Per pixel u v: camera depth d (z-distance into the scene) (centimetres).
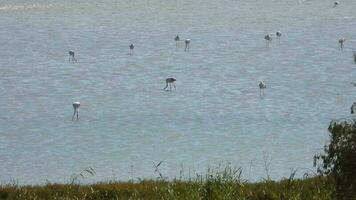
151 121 5447
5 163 4400
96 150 4681
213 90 6581
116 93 6544
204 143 4756
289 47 8838
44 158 4522
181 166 4181
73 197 2689
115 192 2717
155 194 2598
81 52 8925
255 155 4403
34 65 8125
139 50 8938
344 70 7325
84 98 6375
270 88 6588
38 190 2805
